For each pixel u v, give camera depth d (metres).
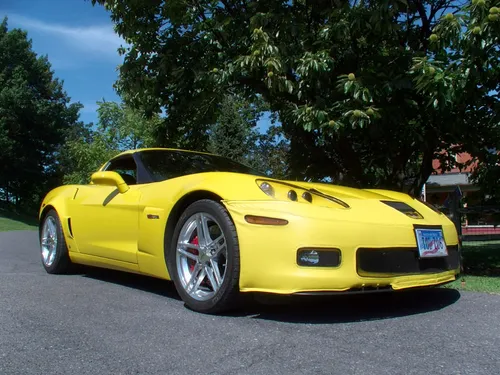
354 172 6.51
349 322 2.87
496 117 5.18
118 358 2.27
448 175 21.69
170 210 3.36
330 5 5.70
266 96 6.56
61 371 2.12
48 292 3.77
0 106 28.92
